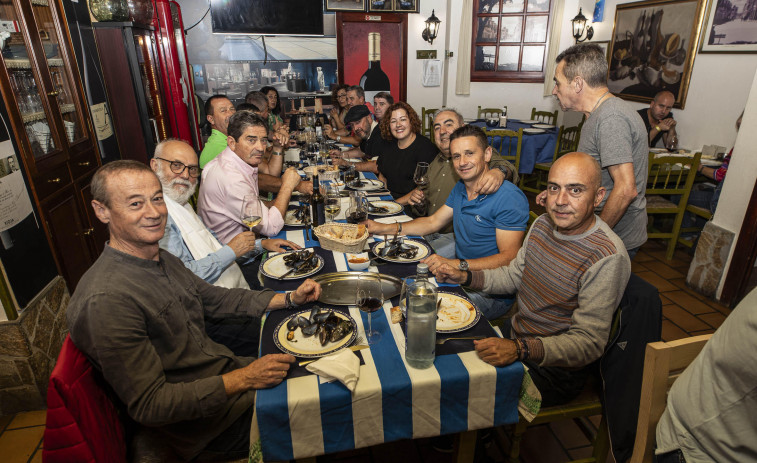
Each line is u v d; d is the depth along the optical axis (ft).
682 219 10.71
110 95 10.41
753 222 8.07
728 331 2.50
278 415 3.08
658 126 13.33
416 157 8.71
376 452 5.33
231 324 5.22
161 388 3.26
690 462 2.73
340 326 3.75
